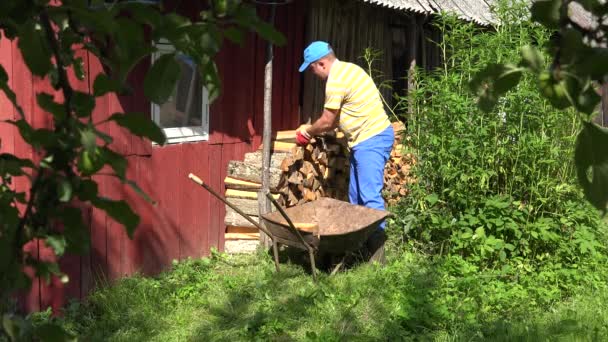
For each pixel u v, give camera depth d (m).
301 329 5.05
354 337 4.83
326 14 7.91
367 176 6.72
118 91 1.20
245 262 6.71
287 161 6.94
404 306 5.26
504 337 4.93
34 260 1.27
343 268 6.50
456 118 6.55
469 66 6.60
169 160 6.22
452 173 6.55
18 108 1.16
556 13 0.95
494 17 7.13
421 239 7.03
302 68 6.62
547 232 6.21
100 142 3.41
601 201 0.89
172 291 5.78
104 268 5.60
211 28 1.20
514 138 6.53
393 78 9.58
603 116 8.95
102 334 4.95
